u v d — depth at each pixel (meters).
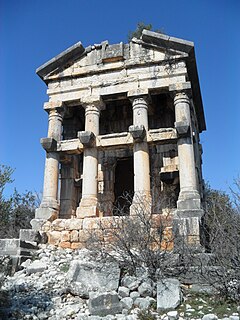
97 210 15.80
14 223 24.89
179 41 16.86
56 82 18.77
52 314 8.21
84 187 16.22
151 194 16.80
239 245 9.44
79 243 14.67
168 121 19.70
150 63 17.47
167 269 9.74
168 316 7.76
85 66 18.50
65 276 10.41
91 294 8.62
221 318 7.59
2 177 22.41
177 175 17.95
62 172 19.41
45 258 12.52
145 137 16.31
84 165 16.61
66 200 18.84
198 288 9.21
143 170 15.67
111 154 20.33
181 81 16.67
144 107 16.98
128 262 9.93
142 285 8.97
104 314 8.10
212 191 22.11
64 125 20.48
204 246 12.52
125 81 17.56
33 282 10.27
